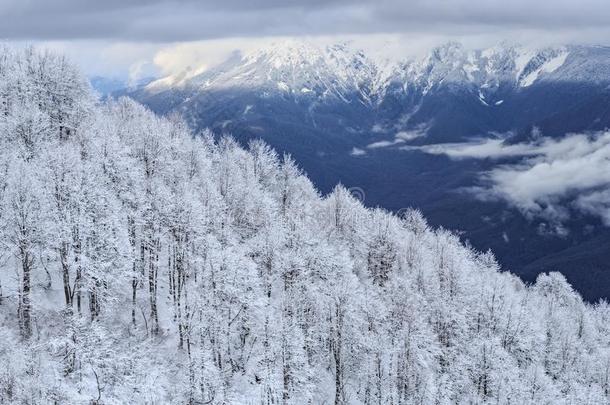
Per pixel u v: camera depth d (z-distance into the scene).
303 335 70.81
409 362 78.56
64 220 62.25
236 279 71.88
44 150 77.62
